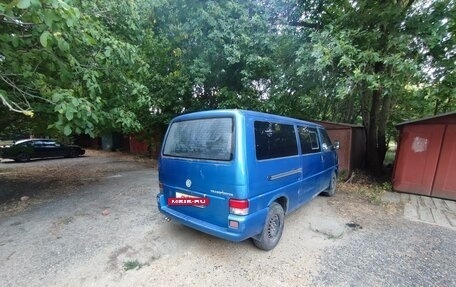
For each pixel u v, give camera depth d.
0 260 2.99
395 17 5.24
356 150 8.93
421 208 5.33
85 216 4.48
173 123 3.55
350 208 5.18
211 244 3.45
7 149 12.62
